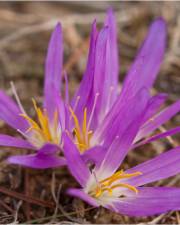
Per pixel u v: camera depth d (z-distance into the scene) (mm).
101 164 310
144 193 308
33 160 303
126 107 304
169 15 440
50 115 334
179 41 425
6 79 393
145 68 350
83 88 316
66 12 461
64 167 342
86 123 318
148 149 360
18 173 336
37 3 460
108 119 314
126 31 438
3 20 438
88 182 309
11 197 326
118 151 312
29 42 423
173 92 395
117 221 325
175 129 307
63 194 331
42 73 399
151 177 312
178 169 310
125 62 417
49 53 338
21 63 404
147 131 330
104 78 318
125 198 310
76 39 422
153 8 446
